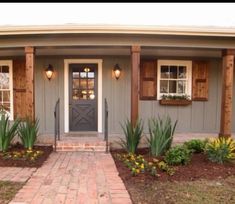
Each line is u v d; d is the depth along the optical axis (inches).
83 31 234.7
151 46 248.5
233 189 150.0
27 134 234.7
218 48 255.6
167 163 188.2
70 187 151.2
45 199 134.0
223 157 193.9
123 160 205.3
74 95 321.1
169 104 322.7
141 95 322.0
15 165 193.3
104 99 318.7
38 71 317.1
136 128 228.5
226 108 256.2
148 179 162.7
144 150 237.5
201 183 158.4
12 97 322.0
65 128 319.9
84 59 316.2
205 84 327.6
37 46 246.4
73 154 233.6
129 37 245.3
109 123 320.8
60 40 244.7
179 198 136.9
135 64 246.4
